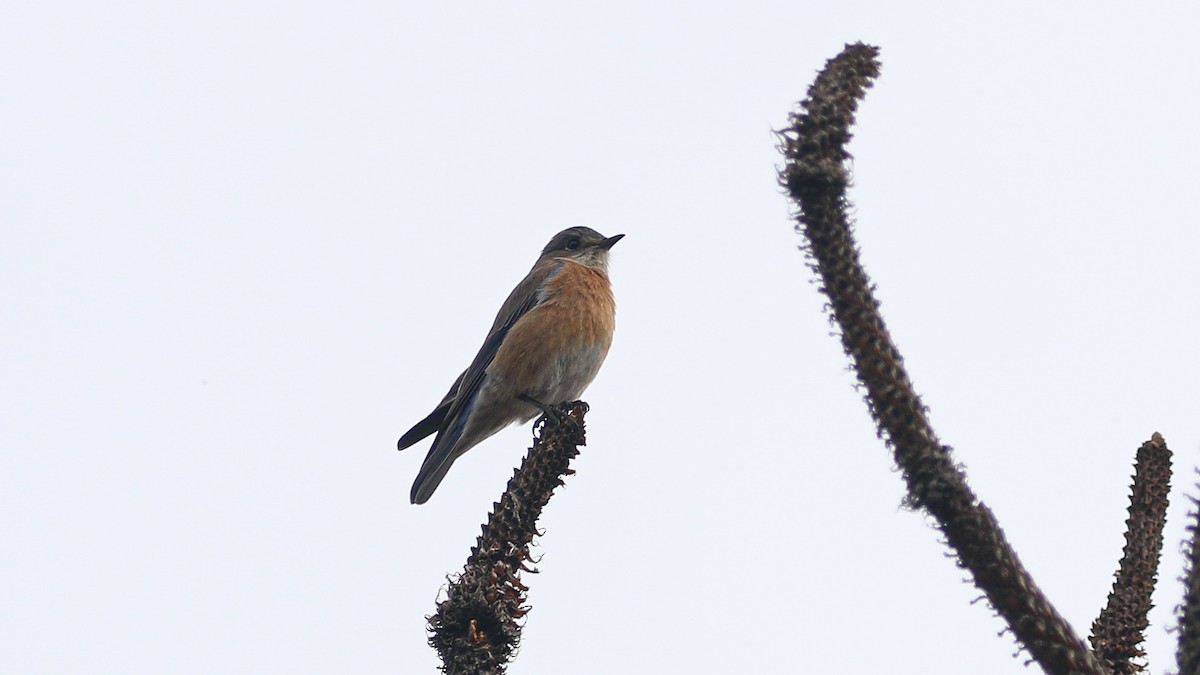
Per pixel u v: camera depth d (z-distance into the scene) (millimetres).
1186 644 5727
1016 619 6098
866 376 6367
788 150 6609
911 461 6242
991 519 6230
